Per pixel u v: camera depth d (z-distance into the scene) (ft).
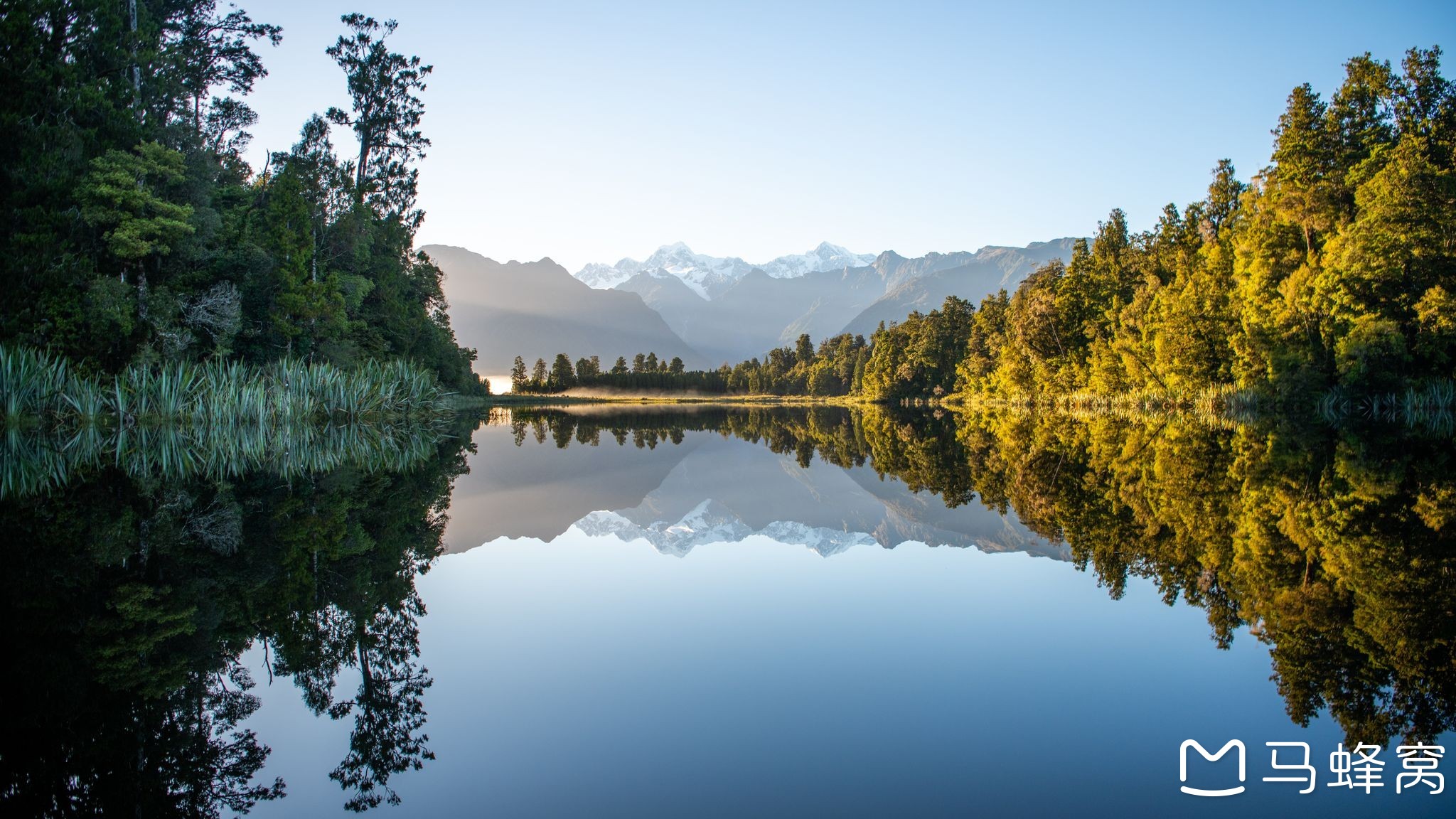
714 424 230.27
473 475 87.66
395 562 42.09
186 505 55.36
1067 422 162.50
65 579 36.91
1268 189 146.10
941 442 136.67
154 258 110.63
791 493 77.61
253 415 100.89
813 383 495.82
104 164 100.63
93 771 19.49
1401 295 123.13
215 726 21.98
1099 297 218.38
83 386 89.35
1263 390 143.64
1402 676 24.49
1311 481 65.26
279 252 133.28
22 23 96.07
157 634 29.66
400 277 198.70
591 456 123.13
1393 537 43.96
